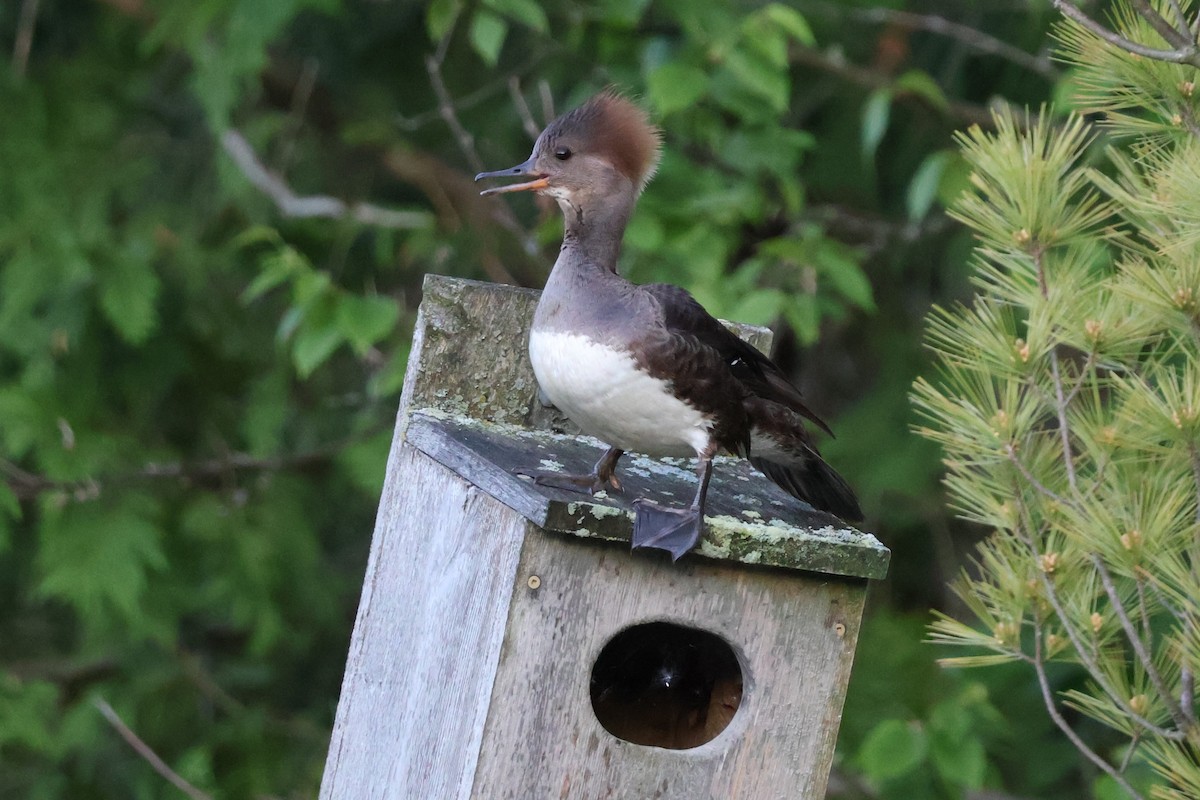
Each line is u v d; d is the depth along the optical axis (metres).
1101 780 8.50
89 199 12.02
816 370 12.88
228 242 12.21
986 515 6.05
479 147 12.72
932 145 11.81
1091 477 6.06
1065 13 5.54
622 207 5.98
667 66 9.30
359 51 12.99
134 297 11.21
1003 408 5.91
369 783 6.33
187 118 13.07
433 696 5.85
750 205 9.54
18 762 12.43
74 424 11.49
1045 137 6.30
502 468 5.70
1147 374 5.97
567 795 5.53
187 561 12.20
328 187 13.23
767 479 6.55
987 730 9.95
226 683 12.82
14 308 11.05
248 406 12.37
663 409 5.60
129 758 12.20
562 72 12.05
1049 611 5.96
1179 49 5.47
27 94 12.32
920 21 10.66
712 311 9.02
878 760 8.54
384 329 9.22
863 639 10.73
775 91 9.29
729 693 5.91
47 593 11.17
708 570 5.52
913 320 11.91
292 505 12.28
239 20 11.11
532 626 5.40
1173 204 5.64
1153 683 5.72
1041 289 5.96
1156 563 5.42
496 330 6.60
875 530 11.75
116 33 12.94
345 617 13.45
